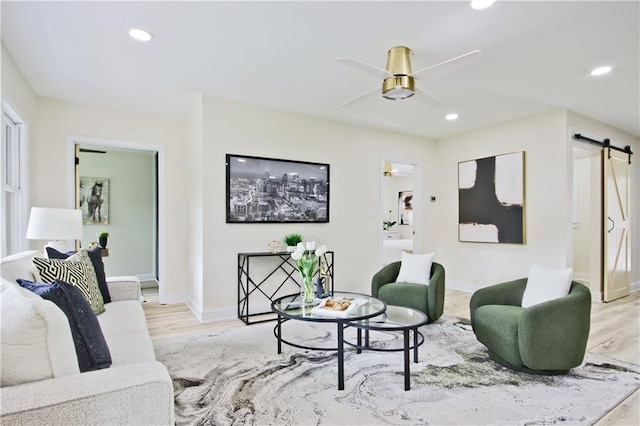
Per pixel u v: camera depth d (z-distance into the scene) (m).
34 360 1.08
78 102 4.10
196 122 4.11
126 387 1.07
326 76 3.37
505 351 2.56
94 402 1.03
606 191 4.87
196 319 3.93
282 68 3.19
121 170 6.46
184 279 4.78
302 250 2.94
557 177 4.40
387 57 2.93
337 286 4.83
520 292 3.01
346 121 4.88
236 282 4.05
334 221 4.82
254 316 4.05
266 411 2.02
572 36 2.61
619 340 3.24
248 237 4.14
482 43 2.71
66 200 4.02
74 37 2.62
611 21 2.41
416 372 2.54
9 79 2.89
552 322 2.41
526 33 2.57
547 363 2.42
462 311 4.25
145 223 6.67
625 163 5.29
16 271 1.94
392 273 4.16
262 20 2.40
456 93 3.80
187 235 4.70
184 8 2.26
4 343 1.06
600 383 2.38
